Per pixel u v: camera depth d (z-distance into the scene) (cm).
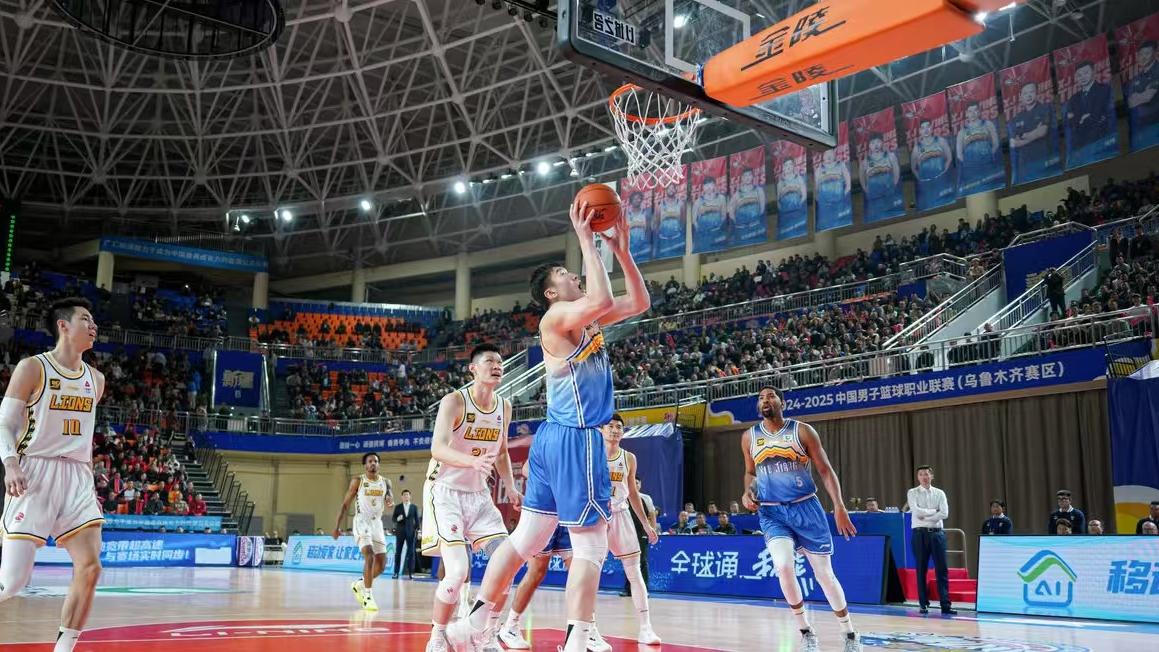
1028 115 2016
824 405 1809
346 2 2297
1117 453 1347
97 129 3309
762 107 852
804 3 856
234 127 3316
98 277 3372
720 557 1266
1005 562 1008
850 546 1139
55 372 446
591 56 760
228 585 1359
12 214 3256
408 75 3030
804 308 2502
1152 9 2389
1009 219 2430
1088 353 1468
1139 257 1933
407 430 2753
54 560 1967
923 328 1956
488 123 3238
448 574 489
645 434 1870
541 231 3634
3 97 3050
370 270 3928
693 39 830
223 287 3916
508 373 2966
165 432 2712
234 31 1842
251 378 3036
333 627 725
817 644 605
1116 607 898
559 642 636
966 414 1631
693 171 2484
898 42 673
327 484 2955
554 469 389
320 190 3603
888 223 2894
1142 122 1866
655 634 683
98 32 1772
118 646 582
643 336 2780
